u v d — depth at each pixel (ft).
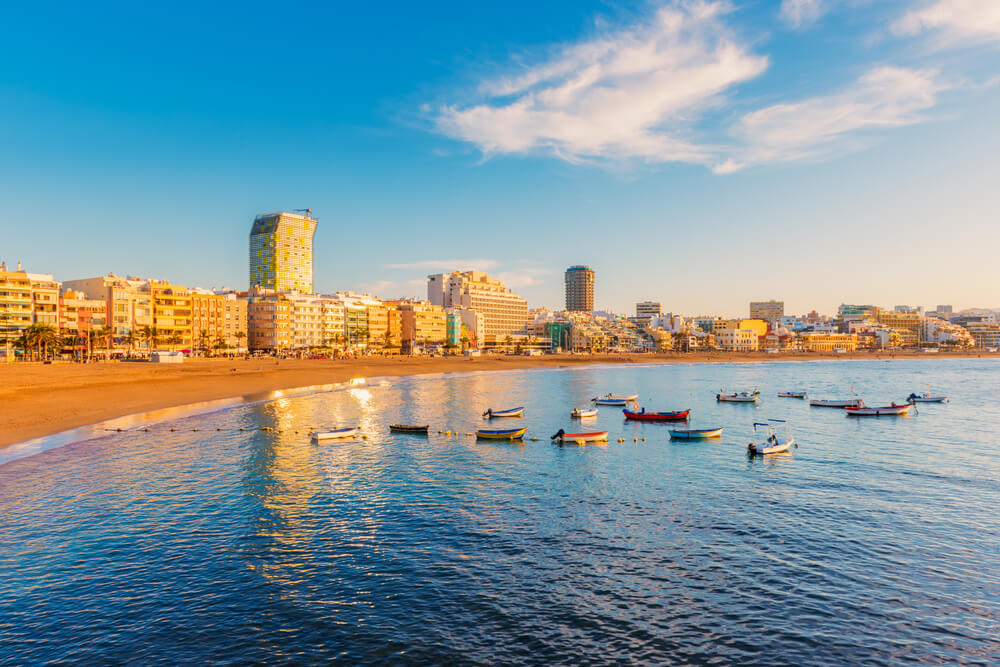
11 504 127.44
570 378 564.71
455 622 79.20
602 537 110.63
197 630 76.84
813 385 497.87
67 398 281.95
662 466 172.86
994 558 101.91
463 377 552.00
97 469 159.02
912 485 150.71
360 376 512.63
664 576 93.86
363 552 102.68
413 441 213.25
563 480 154.61
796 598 87.04
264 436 214.90
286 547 104.68
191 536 109.70
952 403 353.92
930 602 86.28
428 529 114.42
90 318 613.93
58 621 79.05
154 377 387.75
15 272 561.43
